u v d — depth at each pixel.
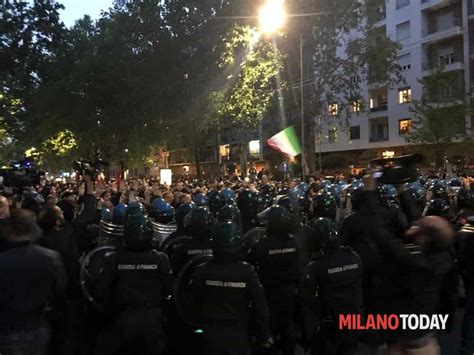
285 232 5.00
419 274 4.08
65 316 5.09
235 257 3.94
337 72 40.47
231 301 3.87
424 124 33.41
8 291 3.73
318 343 4.59
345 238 5.29
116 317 4.22
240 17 25.44
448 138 31.88
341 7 31.97
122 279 4.19
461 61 38.19
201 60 25.41
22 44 22.45
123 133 30.19
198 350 4.31
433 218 4.17
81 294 5.25
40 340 3.83
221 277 3.87
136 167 34.25
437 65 35.62
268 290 4.97
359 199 5.54
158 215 7.02
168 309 4.84
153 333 4.21
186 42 25.78
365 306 4.81
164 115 27.41
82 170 9.23
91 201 7.35
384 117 44.88
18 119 27.81
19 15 22.30
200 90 25.64
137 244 4.23
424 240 4.12
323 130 50.34
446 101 32.69
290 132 19.75
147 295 4.21
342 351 4.55
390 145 43.81
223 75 25.92
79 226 6.73
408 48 42.22
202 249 5.02
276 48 31.27
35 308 3.81
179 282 4.68
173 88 25.58
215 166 58.12
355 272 4.57
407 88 42.47
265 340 4.00
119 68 26.91
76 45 29.20
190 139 29.02
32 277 3.79
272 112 38.97
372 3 33.72
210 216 5.10
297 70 36.19
